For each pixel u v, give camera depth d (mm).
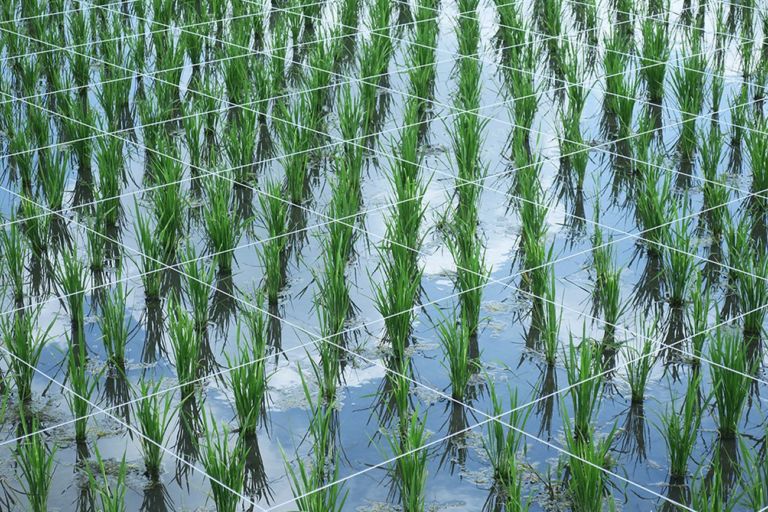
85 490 5570
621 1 13031
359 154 8938
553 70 11594
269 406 6309
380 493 5586
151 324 7141
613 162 9531
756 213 8477
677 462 5613
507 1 12773
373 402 6367
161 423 6059
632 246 8109
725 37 12305
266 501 5535
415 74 10586
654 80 10695
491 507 5484
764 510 5340
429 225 8398
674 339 6938
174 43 12000
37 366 6648
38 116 9414
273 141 9938
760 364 6660
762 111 10008
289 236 8273
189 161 9414
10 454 5855
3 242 7863
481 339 6961
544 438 6020
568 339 6914
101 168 8469
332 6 13312
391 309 6809
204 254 7930
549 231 8344
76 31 11539
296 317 7219
